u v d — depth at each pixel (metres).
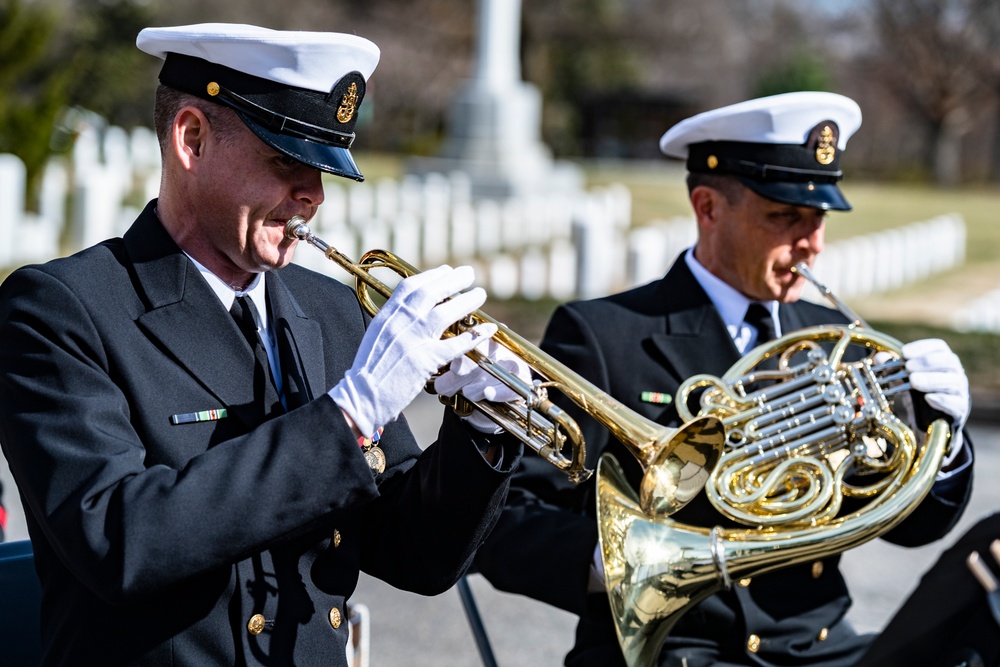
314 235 2.64
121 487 2.35
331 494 2.41
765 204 3.75
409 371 2.43
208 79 2.57
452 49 47.72
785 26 59.31
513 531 3.56
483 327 2.55
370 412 2.42
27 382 2.47
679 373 3.77
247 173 2.57
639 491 3.24
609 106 63.03
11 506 7.37
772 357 3.78
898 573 7.10
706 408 3.38
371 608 6.56
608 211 21.98
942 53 57.66
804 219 3.78
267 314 2.83
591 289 16.33
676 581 3.02
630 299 3.92
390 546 2.87
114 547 2.30
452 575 2.81
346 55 2.59
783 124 3.75
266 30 2.59
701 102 60.81
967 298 19.38
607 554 3.06
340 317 2.99
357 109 2.66
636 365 3.79
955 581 2.50
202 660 2.53
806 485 3.30
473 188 24.67
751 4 59.72
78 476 2.38
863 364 3.46
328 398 2.45
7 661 3.08
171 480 2.37
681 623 3.50
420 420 9.79
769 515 3.13
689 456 2.84
